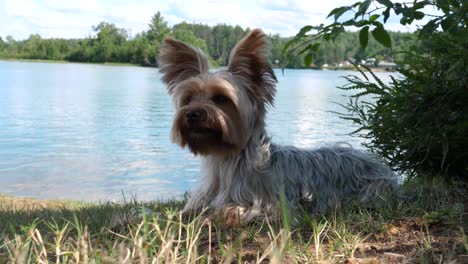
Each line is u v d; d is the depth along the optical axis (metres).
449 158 1.15
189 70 1.12
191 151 1.05
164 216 1.00
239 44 1.06
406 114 1.07
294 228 0.89
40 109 6.65
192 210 1.02
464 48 1.00
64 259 0.68
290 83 14.03
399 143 1.14
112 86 11.30
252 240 0.83
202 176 1.08
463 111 1.04
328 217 0.96
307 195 1.02
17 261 0.65
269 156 1.03
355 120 1.25
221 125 1.00
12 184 2.81
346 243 0.76
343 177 1.07
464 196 1.04
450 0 0.89
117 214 1.04
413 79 1.10
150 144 4.18
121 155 3.70
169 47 1.12
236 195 1.00
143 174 3.08
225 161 1.03
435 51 1.08
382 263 0.69
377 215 0.93
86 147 4.02
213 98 1.04
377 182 1.07
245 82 1.06
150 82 13.10
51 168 3.24
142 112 6.59
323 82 15.16
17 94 8.67
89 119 5.80
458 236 0.78
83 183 2.85
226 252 0.70
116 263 0.65
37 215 1.28
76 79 13.55
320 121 5.40
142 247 0.67
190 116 1.01
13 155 3.65
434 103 1.05
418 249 0.73
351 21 0.83
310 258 0.70
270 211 0.97
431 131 1.05
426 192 1.07
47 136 4.55
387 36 0.83
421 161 1.16
